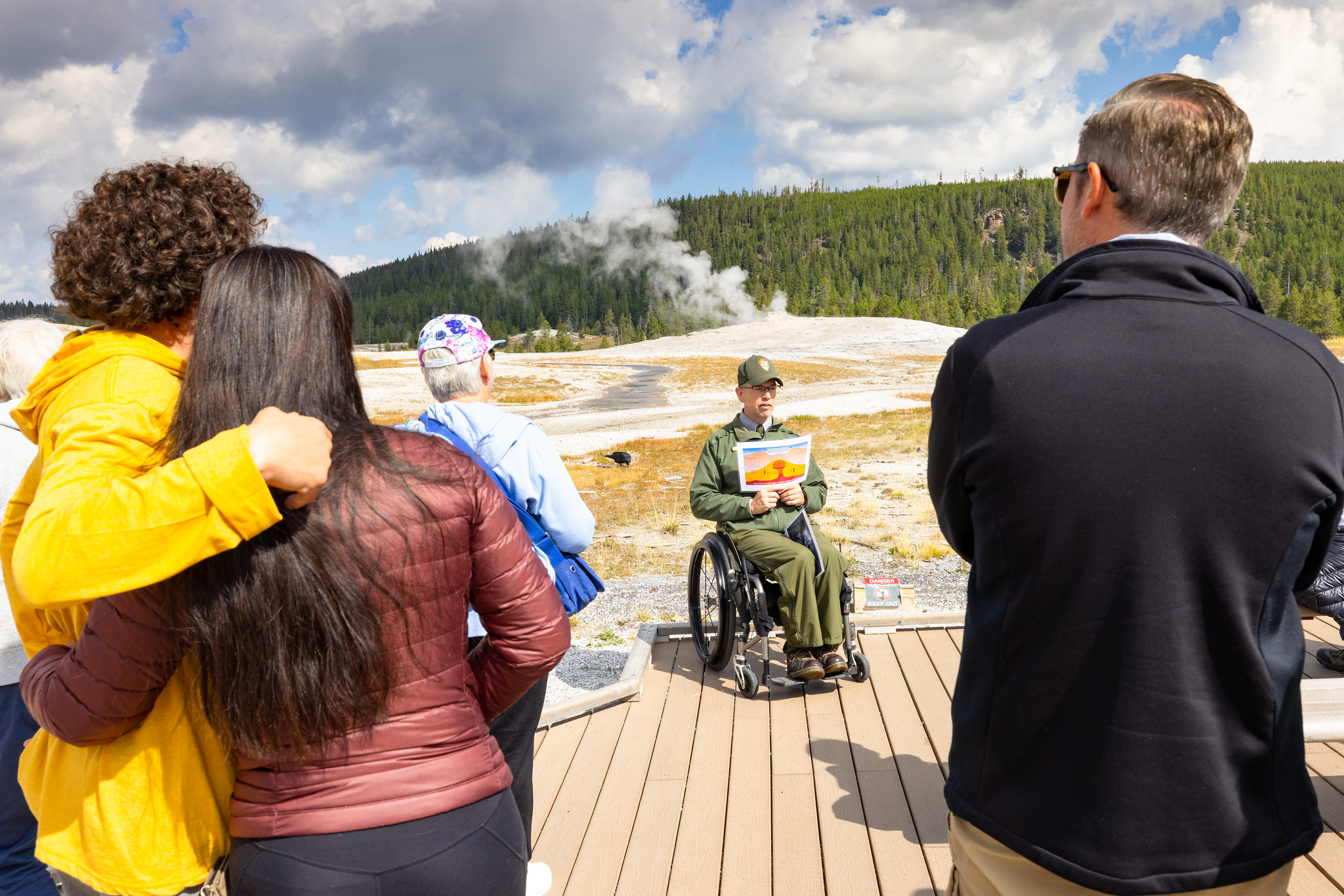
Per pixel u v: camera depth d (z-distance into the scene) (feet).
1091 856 3.40
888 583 17.02
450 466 3.98
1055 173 4.38
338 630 3.49
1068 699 3.48
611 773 11.06
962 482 3.90
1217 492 3.28
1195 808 3.31
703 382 192.24
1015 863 3.69
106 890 3.88
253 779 3.75
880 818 9.62
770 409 15.11
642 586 23.97
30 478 4.07
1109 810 3.36
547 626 4.24
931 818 9.57
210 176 4.41
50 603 3.23
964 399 3.82
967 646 3.97
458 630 3.93
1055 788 3.51
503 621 4.19
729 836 9.40
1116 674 3.36
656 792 10.50
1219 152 3.76
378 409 131.13
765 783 10.56
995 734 3.73
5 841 7.07
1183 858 3.33
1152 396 3.37
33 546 3.20
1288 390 3.32
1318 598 12.06
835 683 13.78
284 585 3.45
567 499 7.50
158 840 3.86
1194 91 3.87
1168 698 3.30
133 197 4.10
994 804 3.74
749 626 14.10
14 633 7.01
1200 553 3.28
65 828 3.97
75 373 3.93
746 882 8.57
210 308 3.81
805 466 13.83
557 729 12.55
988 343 3.81
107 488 3.21
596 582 7.91
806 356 258.78
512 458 7.36
